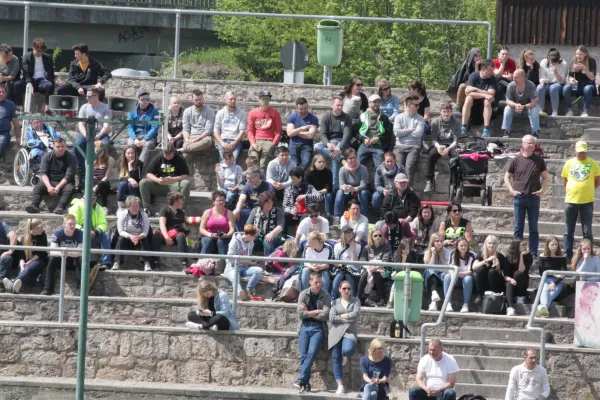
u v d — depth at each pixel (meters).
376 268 50.44
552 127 62.81
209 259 52.19
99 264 51.91
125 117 42.84
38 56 63.47
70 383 48.34
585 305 48.69
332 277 50.38
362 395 46.47
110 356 49.31
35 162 58.91
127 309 50.50
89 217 41.50
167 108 59.12
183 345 49.19
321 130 59.12
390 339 48.56
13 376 49.16
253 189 55.62
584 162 54.62
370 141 58.47
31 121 59.81
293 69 70.25
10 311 50.19
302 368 48.12
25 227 52.56
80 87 63.16
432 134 61.00
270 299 51.44
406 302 48.69
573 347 48.66
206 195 58.50
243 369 49.09
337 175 57.97
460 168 57.16
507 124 61.34
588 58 63.59
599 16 71.69
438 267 49.06
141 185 56.28
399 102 66.38
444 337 50.19
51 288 50.81
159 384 48.81
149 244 53.41
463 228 53.00
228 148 58.62
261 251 53.53
